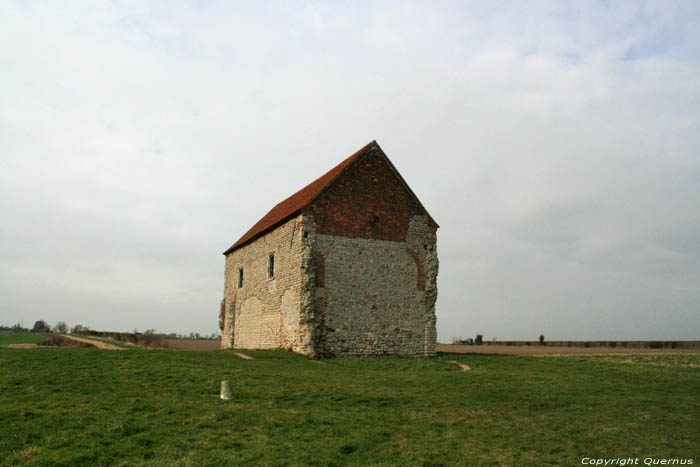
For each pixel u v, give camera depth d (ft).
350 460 34.83
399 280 100.42
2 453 33.35
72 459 32.76
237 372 62.28
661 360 90.12
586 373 74.08
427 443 38.63
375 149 103.40
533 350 142.20
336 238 96.17
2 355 63.46
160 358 68.54
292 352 91.30
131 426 39.29
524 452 36.94
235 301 128.26
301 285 91.86
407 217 103.76
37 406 43.16
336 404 49.24
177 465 32.42
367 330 95.71
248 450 35.63
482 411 48.65
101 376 54.95
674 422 45.24
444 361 90.33
